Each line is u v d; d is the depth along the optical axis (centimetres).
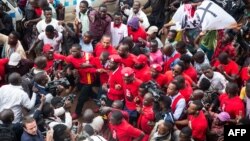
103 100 1395
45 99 1217
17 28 1720
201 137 1259
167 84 1368
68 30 1611
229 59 1500
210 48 1633
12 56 1402
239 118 1288
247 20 1709
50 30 1536
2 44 1573
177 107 1277
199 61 1480
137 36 1625
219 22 1606
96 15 1612
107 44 1492
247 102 1322
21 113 1262
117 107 1270
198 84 1386
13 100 1248
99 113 1377
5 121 1148
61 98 1238
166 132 1173
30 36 1700
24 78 1315
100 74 1461
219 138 1273
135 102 1334
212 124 1294
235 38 1648
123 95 1367
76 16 1681
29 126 1102
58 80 1355
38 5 1680
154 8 1839
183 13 1648
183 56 1414
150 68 1385
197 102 1240
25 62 1416
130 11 1748
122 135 1200
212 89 1397
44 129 1172
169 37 1595
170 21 1742
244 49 1647
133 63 1398
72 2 1866
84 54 1462
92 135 1167
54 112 1207
